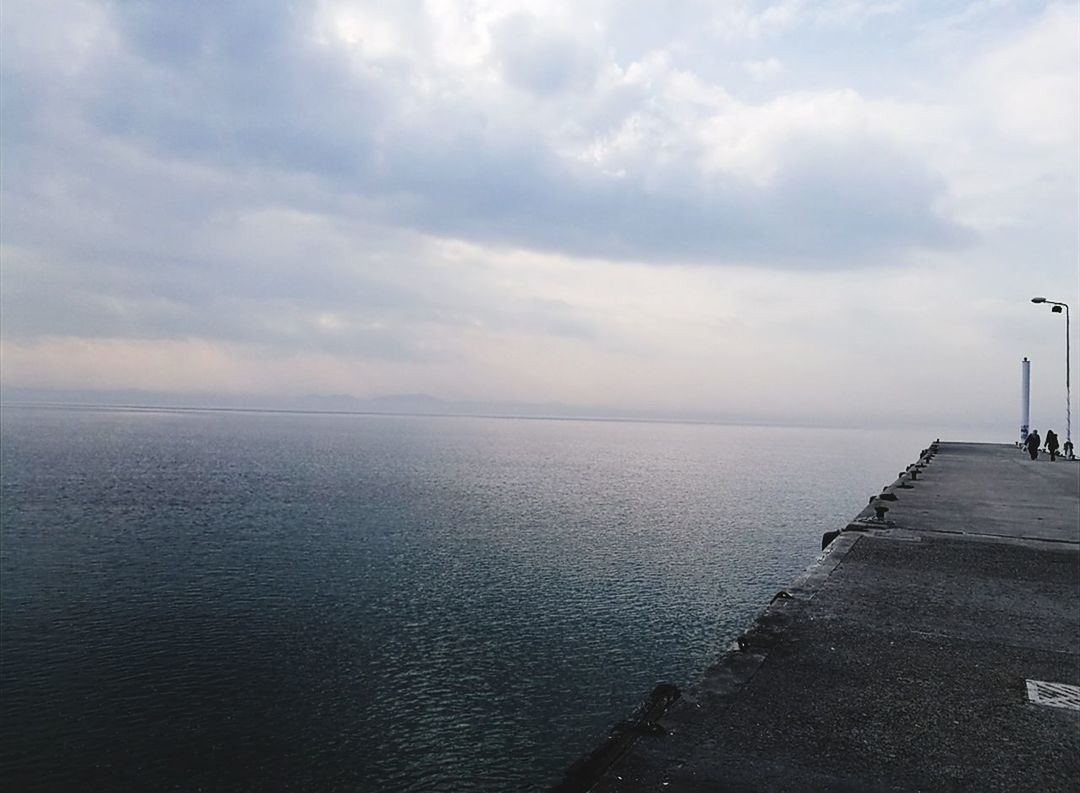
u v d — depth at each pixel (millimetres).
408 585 46344
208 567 51156
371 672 31984
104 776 23609
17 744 25562
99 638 36219
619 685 30531
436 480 114875
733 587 45719
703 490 105000
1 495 86625
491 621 38906
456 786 22953
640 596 43594
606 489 105062
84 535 62250
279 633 37031
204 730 26672
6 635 36469
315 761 24484
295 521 70875
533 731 26500
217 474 117812
